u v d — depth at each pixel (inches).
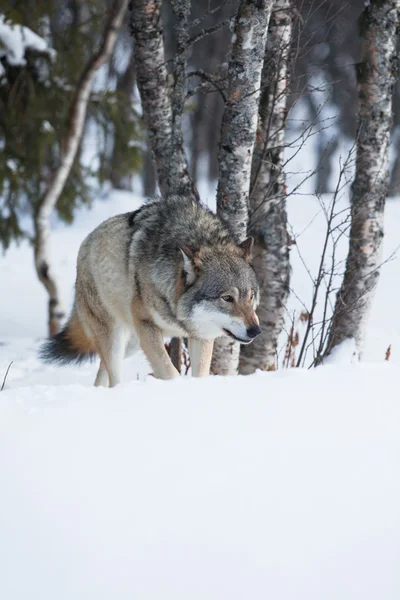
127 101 905.5
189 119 2145.7
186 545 186.2
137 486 208.1
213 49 1611.7
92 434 239.9
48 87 856.3
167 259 388.5
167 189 512.7
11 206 874.1
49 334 848.3
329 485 214.1
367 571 183.5
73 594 170.7
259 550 186.5
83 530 189.3
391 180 1925.4
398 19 498.9
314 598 174.7
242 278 375.2
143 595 171.3
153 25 497.0
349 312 499.5
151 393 283.9
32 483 208.1
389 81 499.8
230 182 443.2
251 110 433.1
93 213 1541.6
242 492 207.8
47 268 836.0
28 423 249.8
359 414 265.6
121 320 426.0
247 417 257.6
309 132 490.9
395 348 614.9
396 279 933.8
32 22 884.6
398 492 213.3
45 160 888.9
